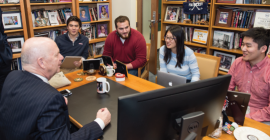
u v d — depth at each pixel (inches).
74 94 63.1
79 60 86.8
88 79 75.7
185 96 32.3
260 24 103.4
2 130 38.8
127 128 29.7
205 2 120.8
